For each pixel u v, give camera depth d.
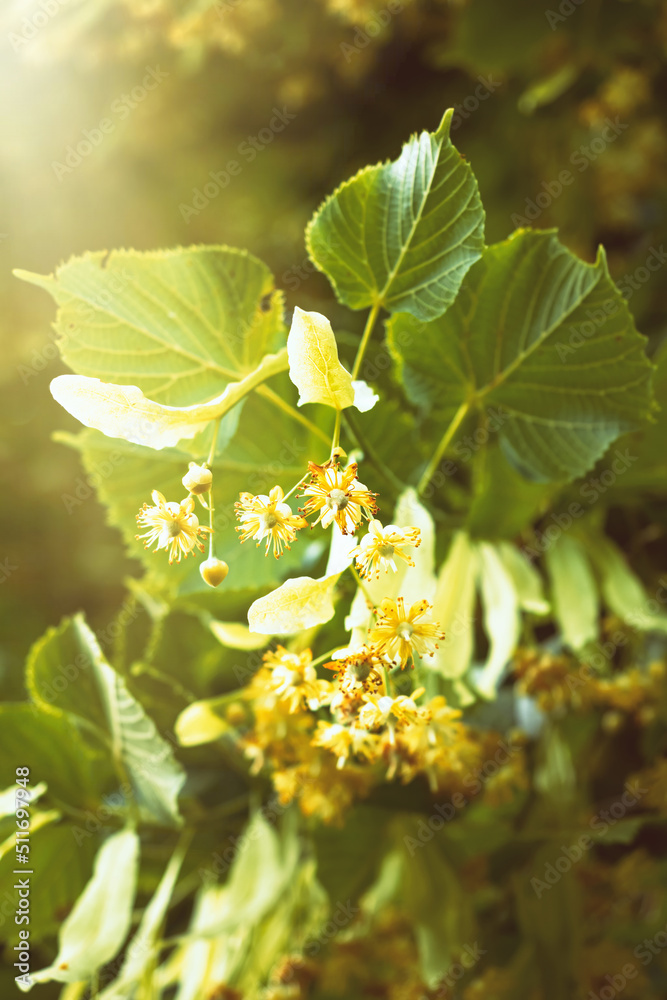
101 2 0.64
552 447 0.39
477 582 0.43
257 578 0.40
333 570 0.33
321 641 0.40
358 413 0.40
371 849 0.47
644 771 0.51
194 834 0.47
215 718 0.41
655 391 0.44
